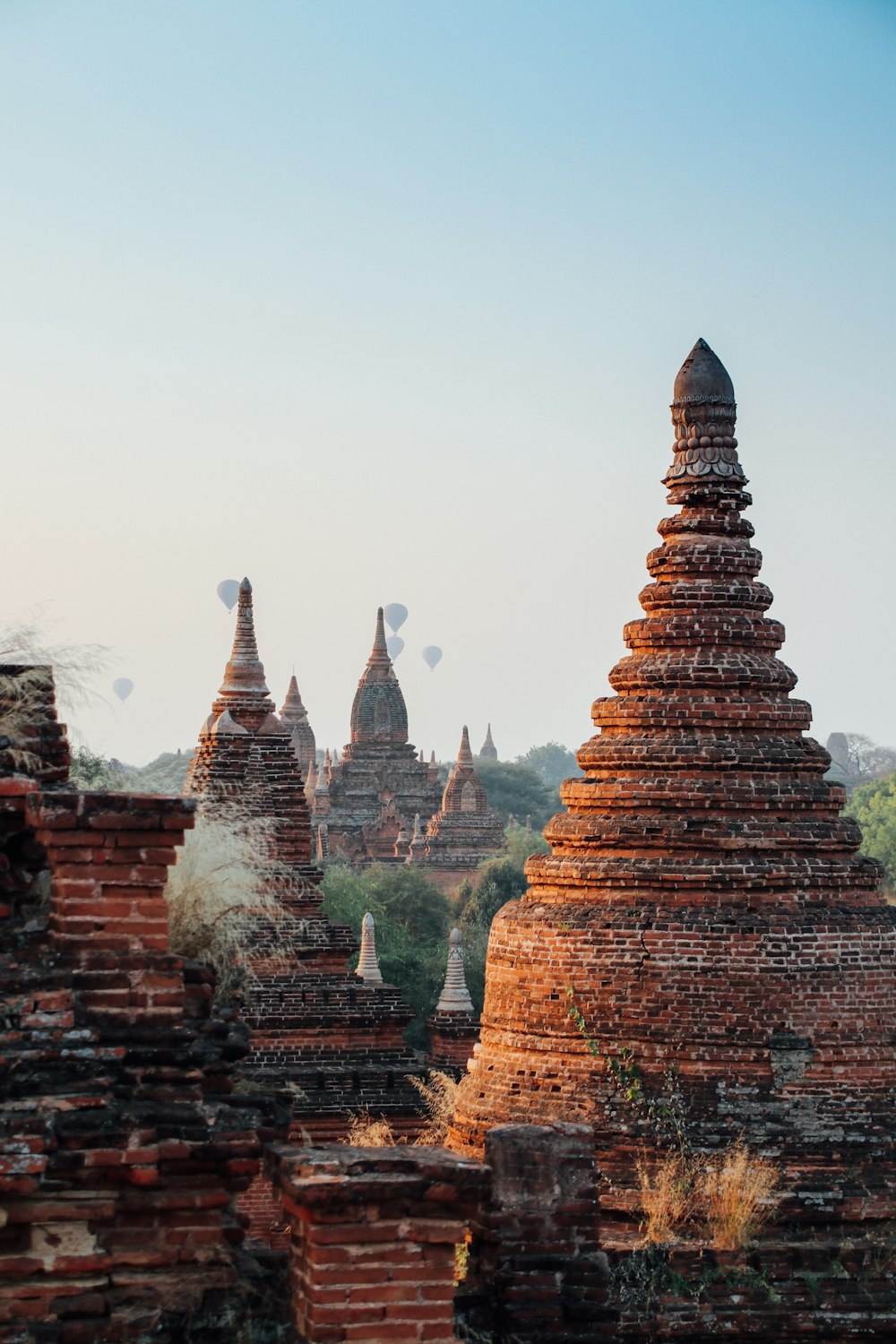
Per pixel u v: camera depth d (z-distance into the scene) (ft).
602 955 82.69
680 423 93.40
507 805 655.76
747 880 83.46
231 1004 50.34
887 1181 78.13
